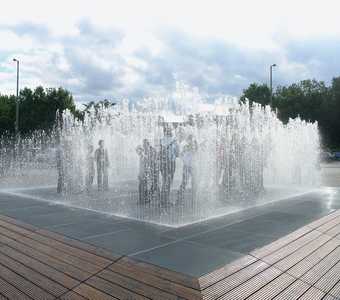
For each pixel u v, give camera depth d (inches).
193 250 194.9
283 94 2054.6
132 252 191.6
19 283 163.3
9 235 229.0
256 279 163.3
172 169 342.6
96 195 401.4
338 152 1473.9
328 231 241.8
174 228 243.0
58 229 239.5
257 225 251.9
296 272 174.7
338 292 158.7
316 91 1998.0
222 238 218.4
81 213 295.1
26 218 274.8
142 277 161.9
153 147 352.5
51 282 162.7
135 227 245.8
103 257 185.6
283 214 291.3
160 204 336.2
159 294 147.6
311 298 152.3
